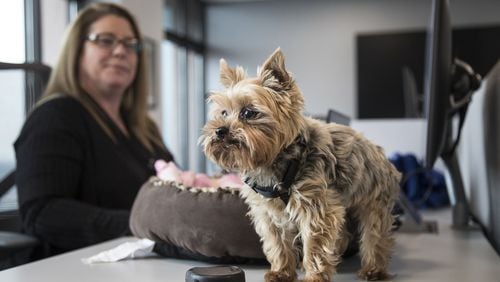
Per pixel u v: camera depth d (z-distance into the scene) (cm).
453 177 149
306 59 703
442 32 122
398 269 94
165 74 613
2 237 150
